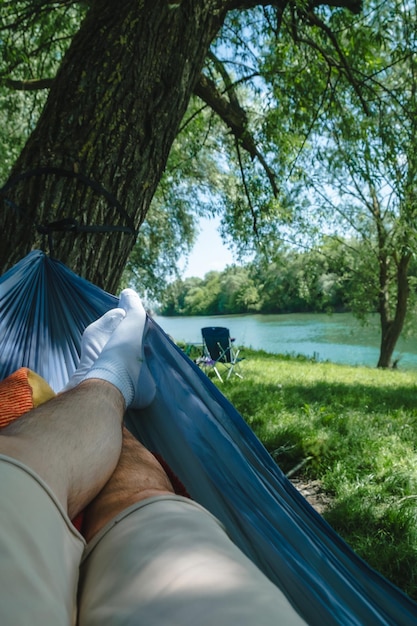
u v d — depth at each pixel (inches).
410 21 244.4
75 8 246.5
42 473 35.8
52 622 26.9
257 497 63.6
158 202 653.3
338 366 637.3
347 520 138.6
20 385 63.6
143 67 112.6
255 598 26.6
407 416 260.7
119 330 65.7
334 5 179.5
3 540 27.5
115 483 44.3
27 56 239.8
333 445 193.0
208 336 444.8
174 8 116.7
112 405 49.7
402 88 271.0
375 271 815.7
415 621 58.6
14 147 360.8
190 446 66.4
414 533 129.3
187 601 27.1
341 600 57.6
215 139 413.1
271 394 319.3
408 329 928.9
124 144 109.3
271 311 2628.0
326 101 263.1
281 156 301.1
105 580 32.5
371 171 258.5
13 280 81.4
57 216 101.9
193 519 37.1
